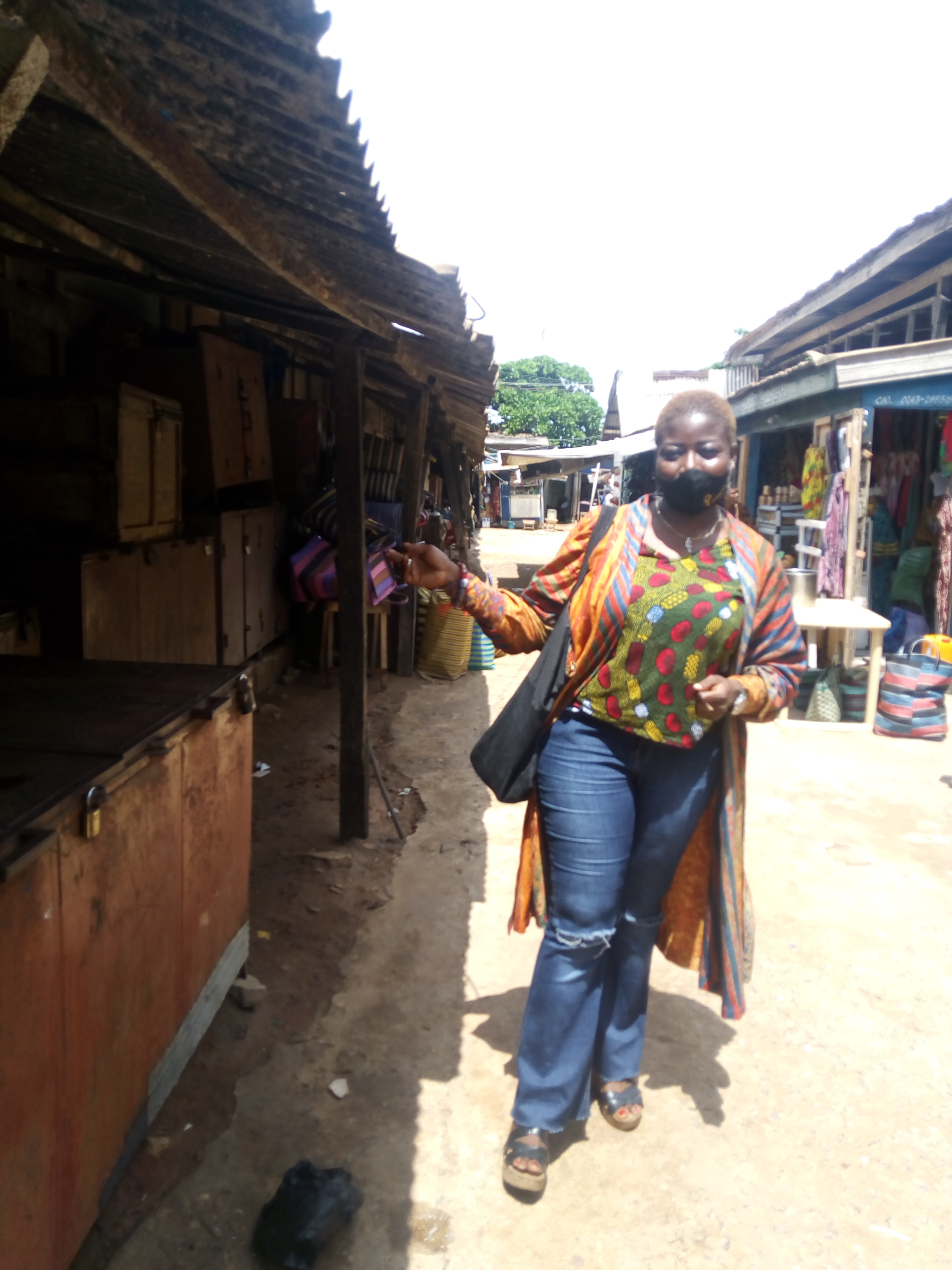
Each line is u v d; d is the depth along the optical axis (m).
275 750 5.51
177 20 1.54
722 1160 2.43
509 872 4.04
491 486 34.84
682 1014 3.07
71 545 3.78
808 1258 2.14
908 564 8.78
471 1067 2.75
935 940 3.60
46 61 1.22
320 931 3.48
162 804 2.16
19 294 4.34
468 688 7.39
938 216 8.21
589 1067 2.38
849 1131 2.55
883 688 6.51
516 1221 2.21
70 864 1.71
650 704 2.07
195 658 5.03
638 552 2.09
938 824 4.82
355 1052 2.79
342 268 3.02
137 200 2.72
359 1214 2.20
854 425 7.50
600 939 2.22
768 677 2.09
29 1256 1.64
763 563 2.11
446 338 3.90
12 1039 1.52
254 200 2.48
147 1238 2.09
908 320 9.60
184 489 5.27
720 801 2.21
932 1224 2.25
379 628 7.63
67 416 3.80
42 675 2.54
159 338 5.50
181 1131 2.41
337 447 4.04
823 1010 3.12
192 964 2.46
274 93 1.75
